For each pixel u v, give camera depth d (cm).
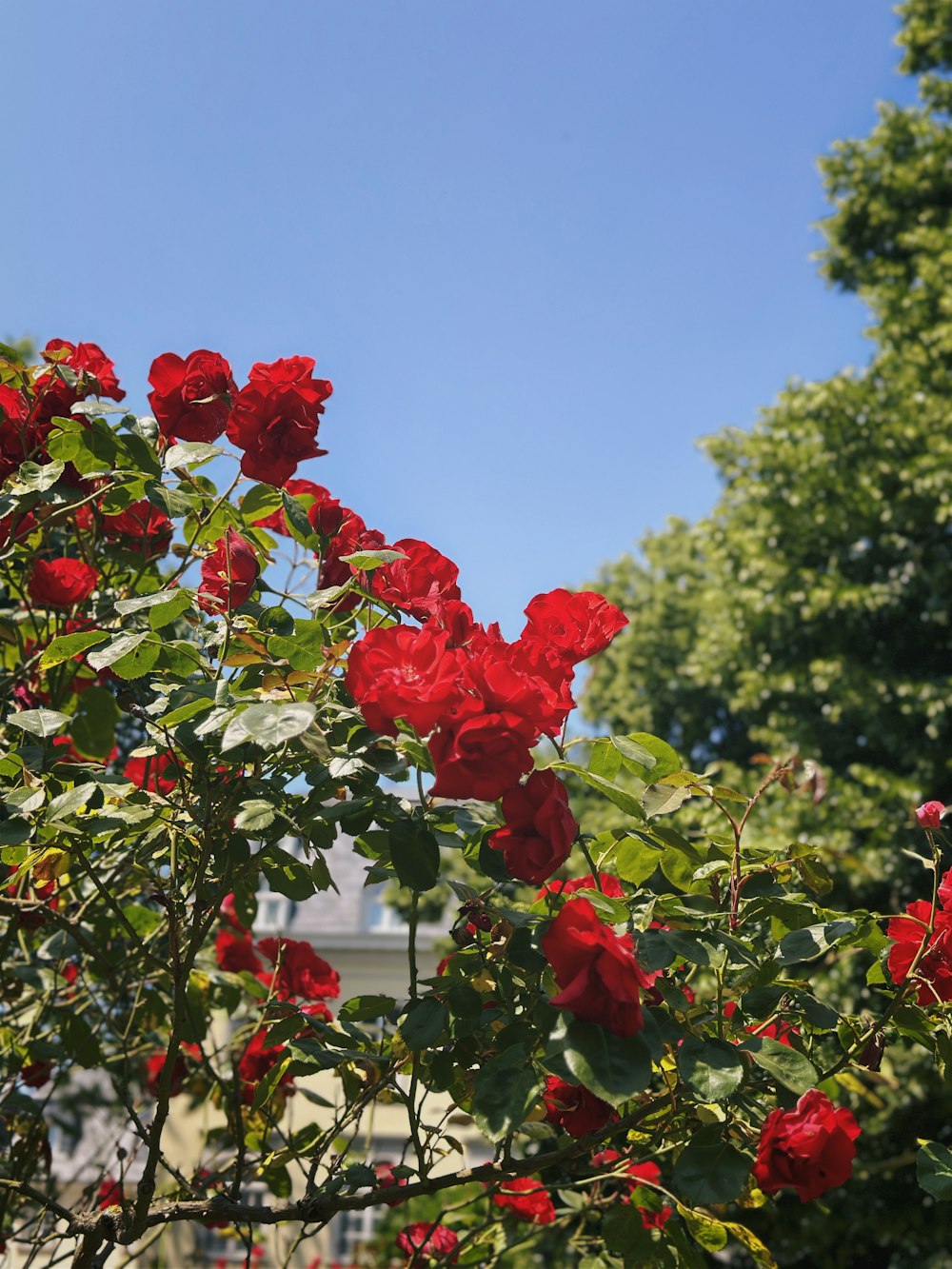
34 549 229
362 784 171
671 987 154
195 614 213
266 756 176
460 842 173
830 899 842
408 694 134
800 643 1035
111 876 246
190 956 176
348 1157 242
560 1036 131
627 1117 167
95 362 235
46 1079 285
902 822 827
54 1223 245
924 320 1084
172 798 185
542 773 144
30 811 167
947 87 1216
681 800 170
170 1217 180
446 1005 164
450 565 188
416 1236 255
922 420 977
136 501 206
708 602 1148
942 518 908
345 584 201
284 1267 221
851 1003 725
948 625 966
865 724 945
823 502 999
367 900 1902
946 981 177
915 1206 772
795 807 855
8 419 211
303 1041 194
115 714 219
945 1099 736
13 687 238
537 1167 169
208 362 194
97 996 279
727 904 190
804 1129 145
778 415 1076
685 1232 189
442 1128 192
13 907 197
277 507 206
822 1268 817
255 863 180
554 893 163
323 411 193
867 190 1219
